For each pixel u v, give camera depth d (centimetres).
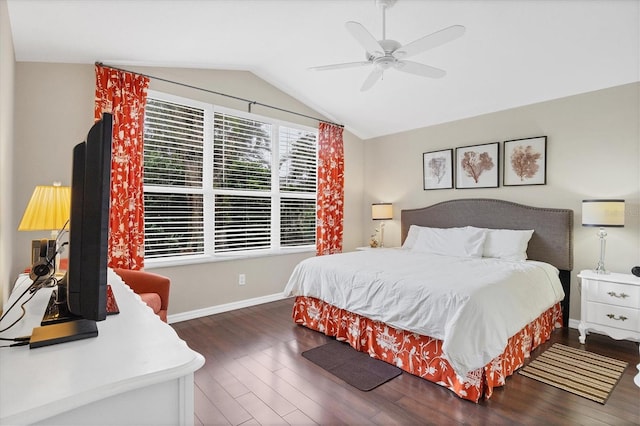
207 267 385
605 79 327
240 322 362
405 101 436
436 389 230
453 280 252
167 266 352
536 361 270
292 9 272
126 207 319
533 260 373
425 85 394
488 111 418
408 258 357
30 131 284
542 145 376
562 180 364
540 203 379
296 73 412
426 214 471
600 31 274
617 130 330
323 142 496
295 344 305
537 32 286
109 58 310
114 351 100
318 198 496
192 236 378
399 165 517
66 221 206
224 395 221
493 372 225
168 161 361
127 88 323
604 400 215
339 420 196
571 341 313
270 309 410
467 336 213
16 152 278
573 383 236
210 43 316
